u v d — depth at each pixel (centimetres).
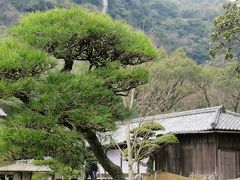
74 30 831
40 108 791
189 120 2616
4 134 802
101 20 880
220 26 2256
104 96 861
